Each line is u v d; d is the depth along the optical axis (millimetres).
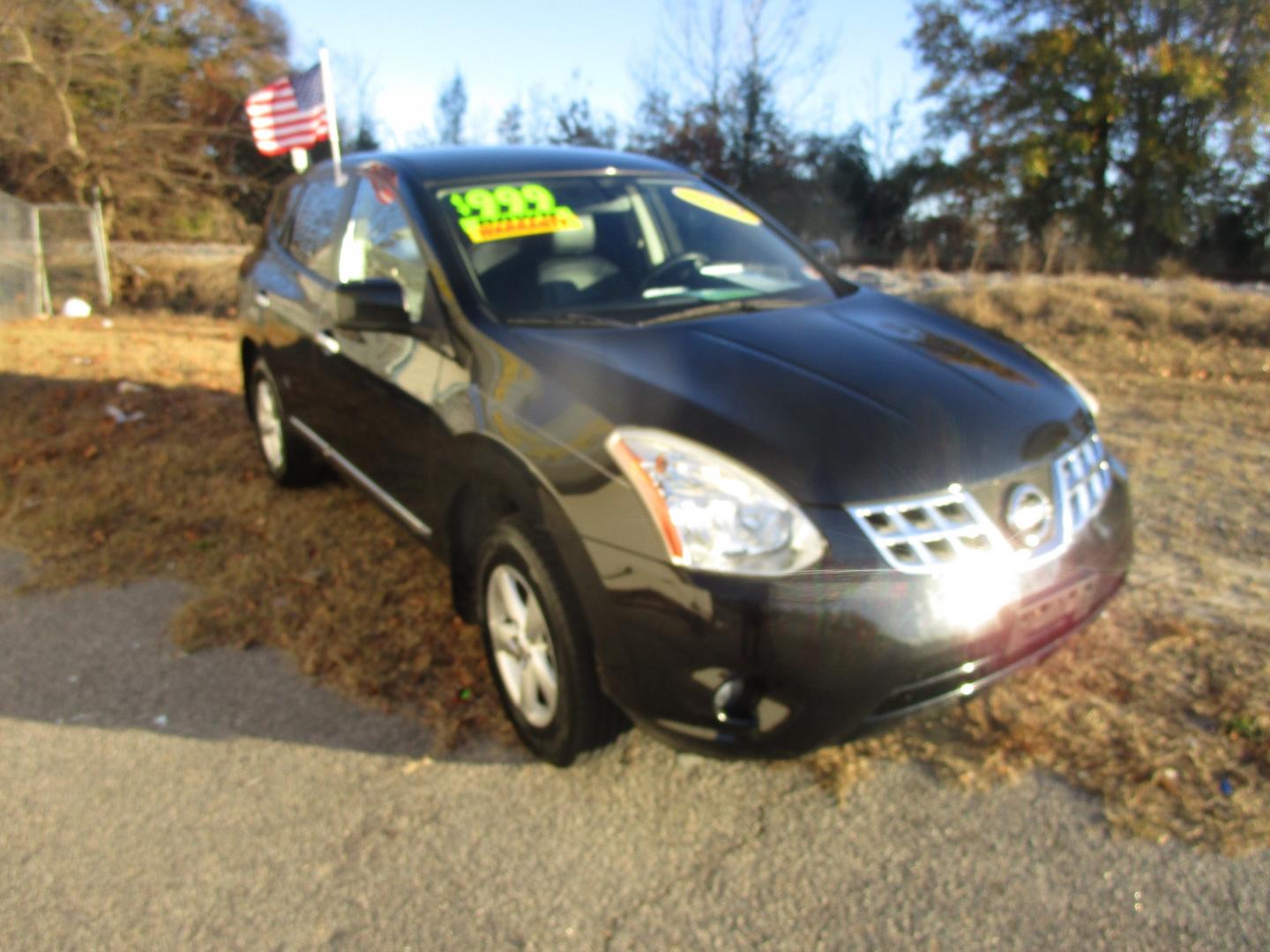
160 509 5102
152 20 20234
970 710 3238
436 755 3137
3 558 4625
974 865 2635
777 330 3330
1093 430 3203
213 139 22094
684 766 3057
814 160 28000
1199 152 24531
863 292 3992
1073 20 24812
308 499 5219
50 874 2688
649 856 2707
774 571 2471
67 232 14789
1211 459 5477
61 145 19234
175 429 6453
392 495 3889
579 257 3730
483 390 3164
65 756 3172
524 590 3020
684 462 2582
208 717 3361
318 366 4395
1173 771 2918
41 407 6965
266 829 2838
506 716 3248
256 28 21781
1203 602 3854
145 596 4227
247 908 2561
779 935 2443
